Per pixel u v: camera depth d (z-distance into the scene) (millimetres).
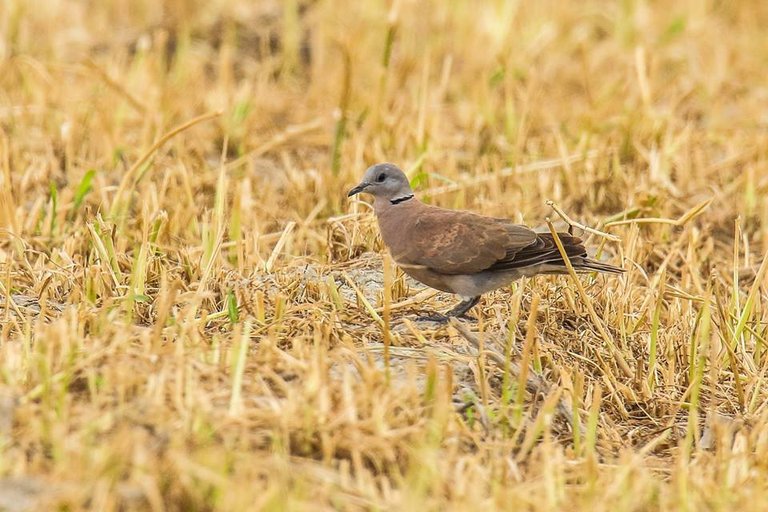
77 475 8039
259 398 9312
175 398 9039
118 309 10633
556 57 21922
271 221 14664
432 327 11328
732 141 17922
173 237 13648
